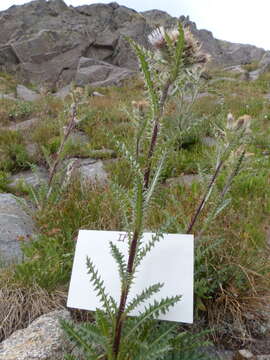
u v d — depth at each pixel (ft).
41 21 78.64
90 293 5.93
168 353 5.60
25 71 68.28
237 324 7.11
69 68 69.51
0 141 21.76
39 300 7.73
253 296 7.38
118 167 15.47
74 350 6.12
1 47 70.74
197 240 7.16
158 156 4.97
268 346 6.80
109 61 75.61
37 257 8.43
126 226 4.87
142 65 4.34
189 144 19.39
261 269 7.93
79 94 13.33
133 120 7.32
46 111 31.04
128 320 5.40
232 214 9.89
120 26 81.35
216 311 7.34
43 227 10.75
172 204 10.34
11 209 13.05
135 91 47.24
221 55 125.29
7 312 7.61
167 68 4.53
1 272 8.58
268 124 23.94
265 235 10.22
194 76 4.73
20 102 34.40
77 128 24.12
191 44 4.58
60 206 11.32
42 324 6.81
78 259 6.24
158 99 4.63
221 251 7.93
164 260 5.78
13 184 16.88
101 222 9.99
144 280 5.73
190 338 5.89
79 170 15.90
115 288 5.83
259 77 56.49
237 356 6.52
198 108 25.23
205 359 5.62
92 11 83.35
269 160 17.10
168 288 5.60
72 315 7.41
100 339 4.94
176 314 5.45
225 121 7.34
